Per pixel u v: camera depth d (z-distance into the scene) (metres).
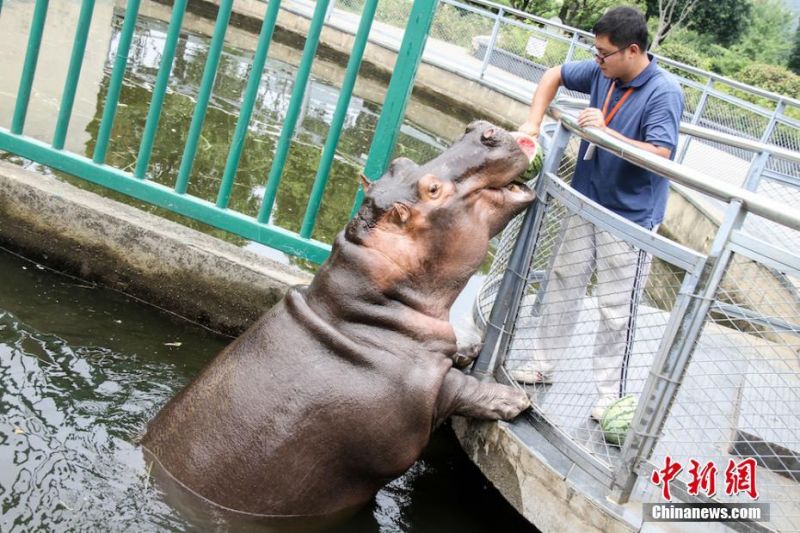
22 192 5.00
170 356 4.57
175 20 4.52
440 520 3.87
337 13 19.38
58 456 3.44
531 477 3.68
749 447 3.99
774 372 3.67
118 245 4.98
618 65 3.96
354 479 3.52
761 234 8.38
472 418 4.12
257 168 8.05
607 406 3.89
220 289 4.91
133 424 3.79
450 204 3.47
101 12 13.40
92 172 4.89
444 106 16.19
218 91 10.74
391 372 3.40
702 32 32.66
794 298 3.92
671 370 3.19
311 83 13.66
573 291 4.06
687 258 3.14
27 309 4.62
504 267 4.64
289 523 3.42
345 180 8.49
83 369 4.19
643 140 4.04
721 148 12.83
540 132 4.50
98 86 9.14
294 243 4.73
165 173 7.20
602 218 3.48
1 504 3.10
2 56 8.95
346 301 3.50
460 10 18.11
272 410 3.35
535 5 25.81
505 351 4.04
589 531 3.45
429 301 3.57
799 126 11.75
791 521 3.48
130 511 3.21
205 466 3.36
